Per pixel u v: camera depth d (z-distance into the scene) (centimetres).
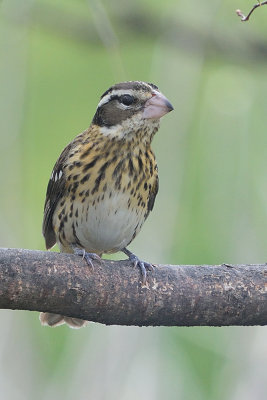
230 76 1502
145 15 1515
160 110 1028
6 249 846
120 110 1034
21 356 1180
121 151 1034
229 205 1182
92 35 1442
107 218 1042
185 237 1180
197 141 1223
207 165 1202
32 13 1395
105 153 1034
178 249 1173
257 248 1167
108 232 1054
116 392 1098
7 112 1262
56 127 1347
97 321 882
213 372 1126
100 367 1114
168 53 1412
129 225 1058
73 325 1096
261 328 1153
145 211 1073
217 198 1187
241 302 889
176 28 1495
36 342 1188
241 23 1530
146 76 1423
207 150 1209
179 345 1131
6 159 1256
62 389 1125
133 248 1181
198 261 1166
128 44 1514
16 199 1255
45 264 847
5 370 1164
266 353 1133
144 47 1512
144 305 876
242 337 1145
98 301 865
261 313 895
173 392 1102
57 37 1442
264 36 1534
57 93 1374
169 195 1187
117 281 869
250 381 1113
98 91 1388
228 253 1167
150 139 1052
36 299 847
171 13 1505
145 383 1098
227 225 1180
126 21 1516
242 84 1340
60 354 1164
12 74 1275
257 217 1177
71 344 1155
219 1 1509
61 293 851
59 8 1461
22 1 1353
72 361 1137
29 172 1293
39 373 1168
